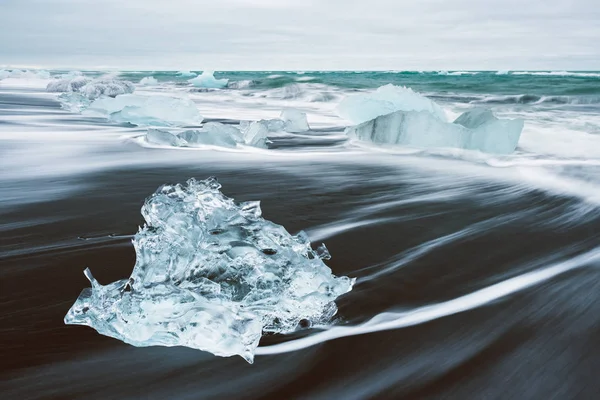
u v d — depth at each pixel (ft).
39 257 9.07
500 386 5.49
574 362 5.93
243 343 5.89
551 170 17.85
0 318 6.83
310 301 6.95
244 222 7.89
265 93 64.95
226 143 23.84
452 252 9.76
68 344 6.16
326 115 41.52
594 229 11.31
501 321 6.95
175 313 6.14
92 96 61.31
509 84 69.00
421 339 6.45
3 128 29.19
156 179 16.07
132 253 9.25
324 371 5.76
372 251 9.77
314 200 13.74
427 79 86.43
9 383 5.42
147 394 5.32
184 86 85.76
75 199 13.32
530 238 10.68
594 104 45.27
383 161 20.25
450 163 19.90
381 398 5.32
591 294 7.82
